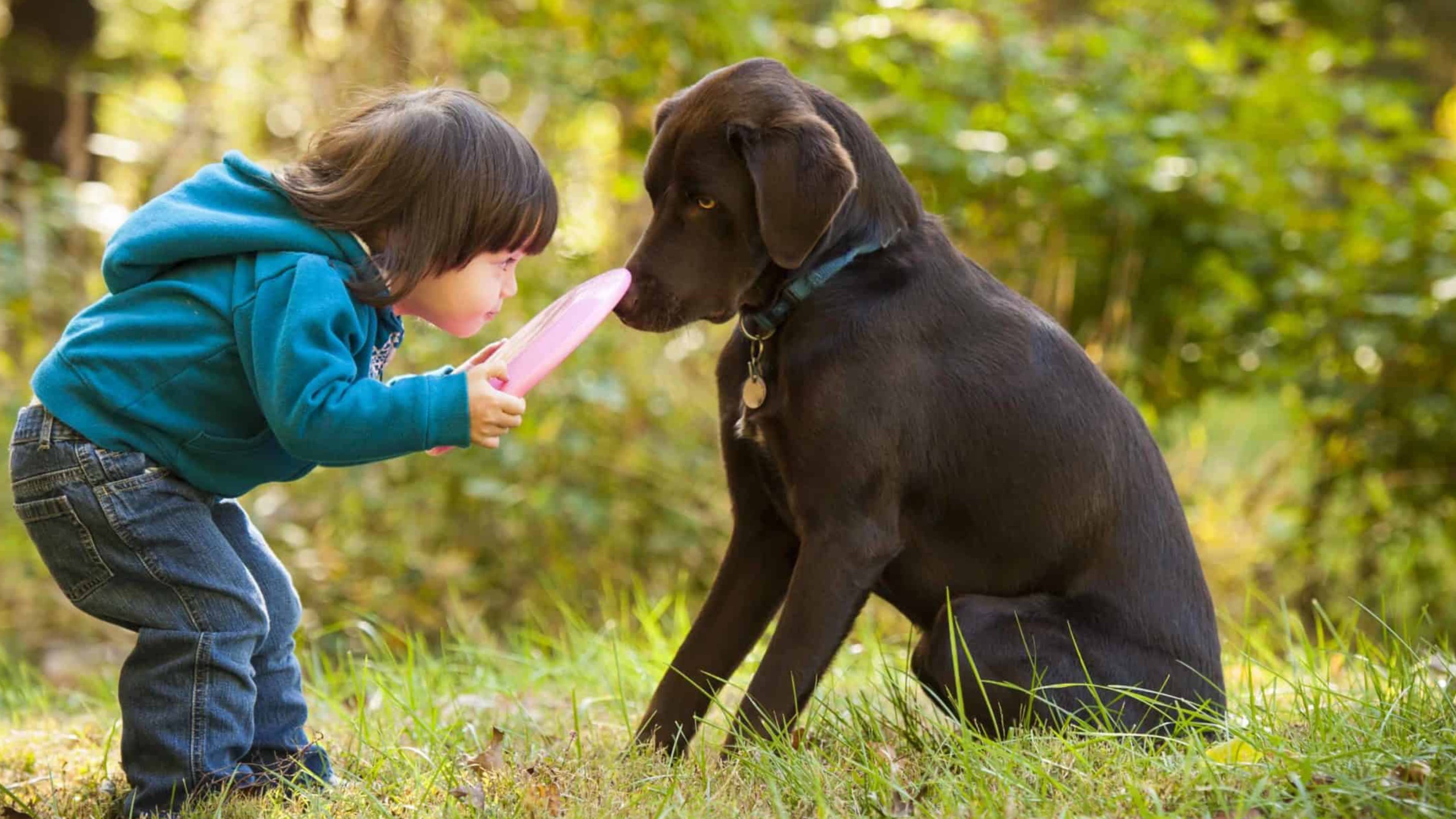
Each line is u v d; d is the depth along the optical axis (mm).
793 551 4957
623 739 5016
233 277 3979
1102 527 4719
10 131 12508
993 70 11430
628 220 11281
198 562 4105
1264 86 11562
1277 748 4043
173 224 3992
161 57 13812
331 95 11023
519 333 4477
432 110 4281
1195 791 3793
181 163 11523
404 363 9789
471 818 3945
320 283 3930
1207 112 11828
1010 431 4648
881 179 4707
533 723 5297
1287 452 11891
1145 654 4668
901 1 11430
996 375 4652
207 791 4129
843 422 4461
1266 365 11578
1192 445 11938
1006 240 11625
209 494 4195
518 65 10508
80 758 5102
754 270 4629
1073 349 4887
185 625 4113
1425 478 11391
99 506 3982
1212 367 11953
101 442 3988
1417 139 11828
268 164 10125
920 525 4754
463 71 10969
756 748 4238
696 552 10070
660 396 10414
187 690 4117
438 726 5160
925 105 10547
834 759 4422
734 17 10453
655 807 3912
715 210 4602
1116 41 11414
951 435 4641
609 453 10211
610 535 10156
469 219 4227
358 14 11320
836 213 4363
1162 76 11672
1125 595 4707
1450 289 10477
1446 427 11148
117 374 3984
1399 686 4625
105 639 9688
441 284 4363
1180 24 12180
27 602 9656
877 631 7461
